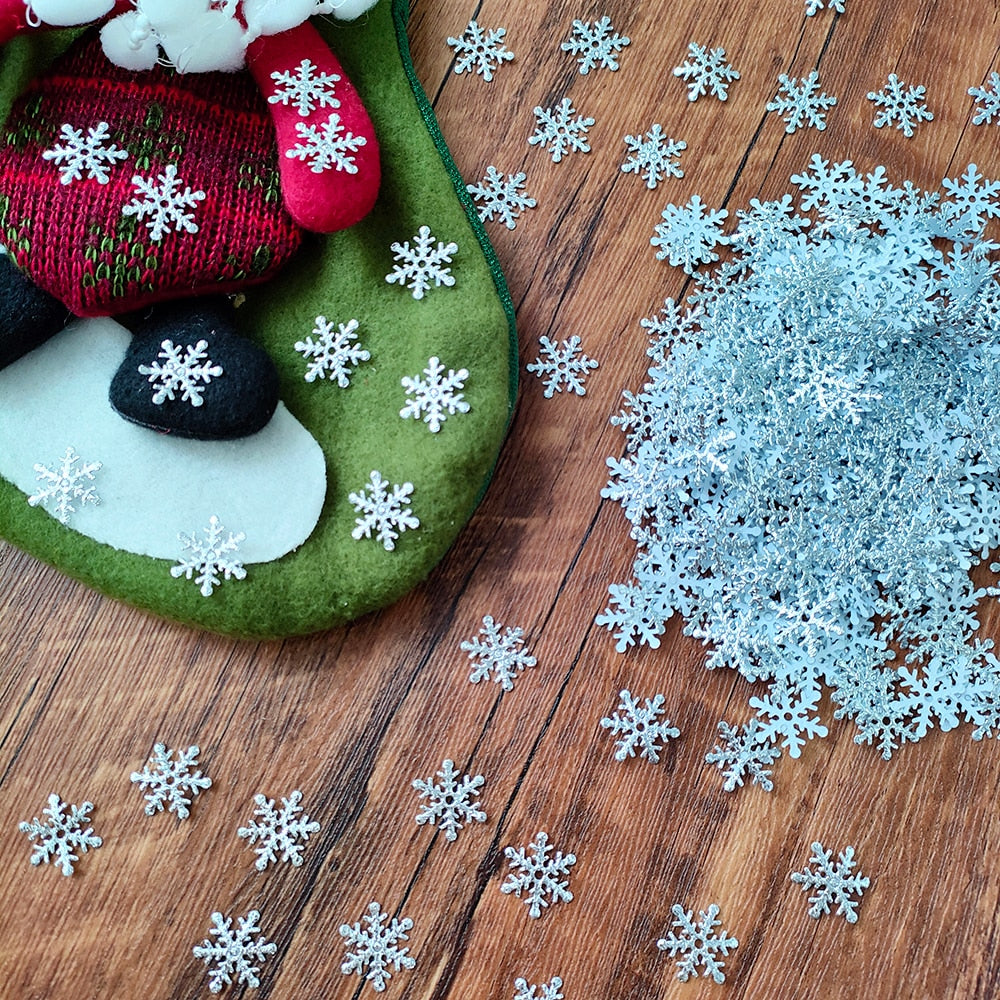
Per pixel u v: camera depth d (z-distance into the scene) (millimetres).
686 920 281
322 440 274
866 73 303
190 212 249
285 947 278
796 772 287
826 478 287
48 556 270
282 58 254
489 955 279
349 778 282
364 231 276
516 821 283
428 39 297
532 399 292
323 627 277
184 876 278
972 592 289
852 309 281
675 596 286
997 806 288
